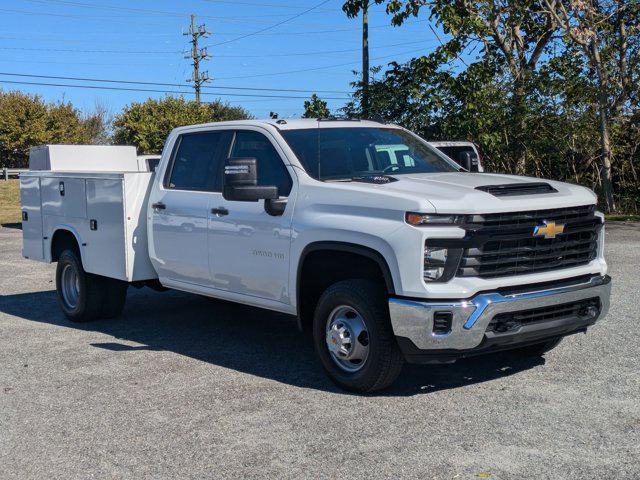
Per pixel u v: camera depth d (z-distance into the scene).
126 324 8.30
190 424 5.03
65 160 9.88
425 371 6.09
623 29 20.64
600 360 6.24
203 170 6.95
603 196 21.92
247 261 6.31
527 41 22.52
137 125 55.50
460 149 14.63
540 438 4.57
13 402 5.61
